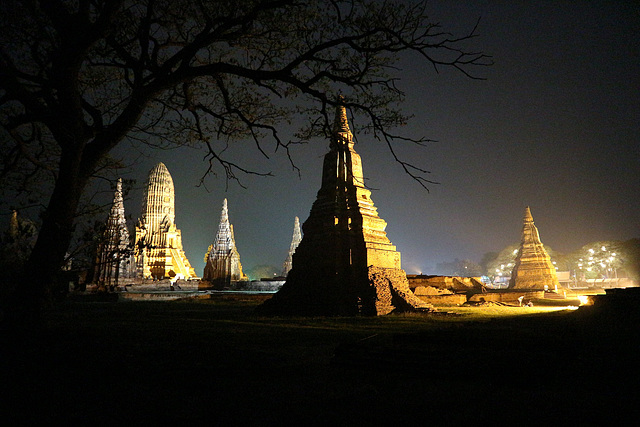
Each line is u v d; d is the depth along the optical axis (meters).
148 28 12.65
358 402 6.90
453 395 7.27
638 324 16.25
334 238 25.98
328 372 8.98
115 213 37.84
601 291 54.31
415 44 12.07
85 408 6.57
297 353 11.20
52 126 11.52
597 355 10.22
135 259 47.28
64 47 11.12
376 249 26.05
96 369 8.73
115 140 12.71
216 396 7.21
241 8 13.25
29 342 10.47
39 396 7.09
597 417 6.13
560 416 6.20
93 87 15.72
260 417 6.23
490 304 35.47
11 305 11.11
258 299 42.28
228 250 63.25
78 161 11.95
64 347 10.29
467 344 10.98
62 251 11.77
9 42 13.33
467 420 6.08
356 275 25.20
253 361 9.55
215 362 9.39
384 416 6.25
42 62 12.17
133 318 21.95
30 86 11.89
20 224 16.44
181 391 7.50
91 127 12.42
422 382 8.16
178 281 54.28
